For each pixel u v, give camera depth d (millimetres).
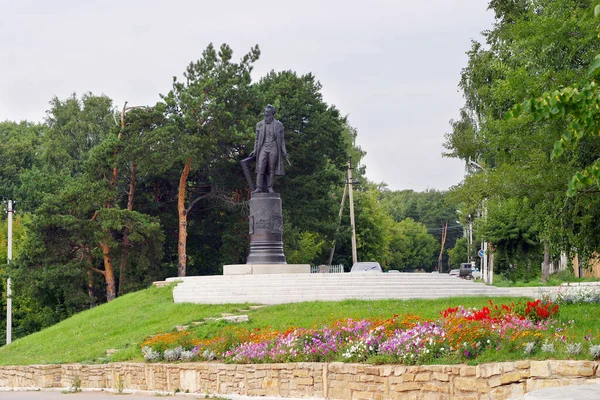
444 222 149375
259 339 19922
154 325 29062
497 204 28844
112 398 19859
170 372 20516
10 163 87125
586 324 17844
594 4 12180
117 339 28000
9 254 50531
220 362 19875
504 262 54375
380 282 30141
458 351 14797
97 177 52469
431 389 14500
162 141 50281
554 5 22641
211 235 59344
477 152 32219
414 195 172375
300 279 30609
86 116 74062
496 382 13578
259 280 31391
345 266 80500
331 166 68625
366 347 16594
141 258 51188
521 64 25078
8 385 27328
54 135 73562
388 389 15164
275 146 34688
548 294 24906
